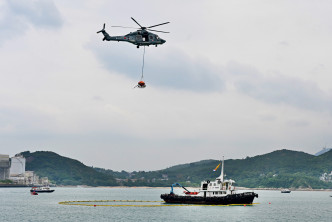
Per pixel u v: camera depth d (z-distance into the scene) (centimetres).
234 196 14725
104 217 12531
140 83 9938
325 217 14288
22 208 16175
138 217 12488
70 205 17862
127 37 10062
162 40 10344
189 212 13788
